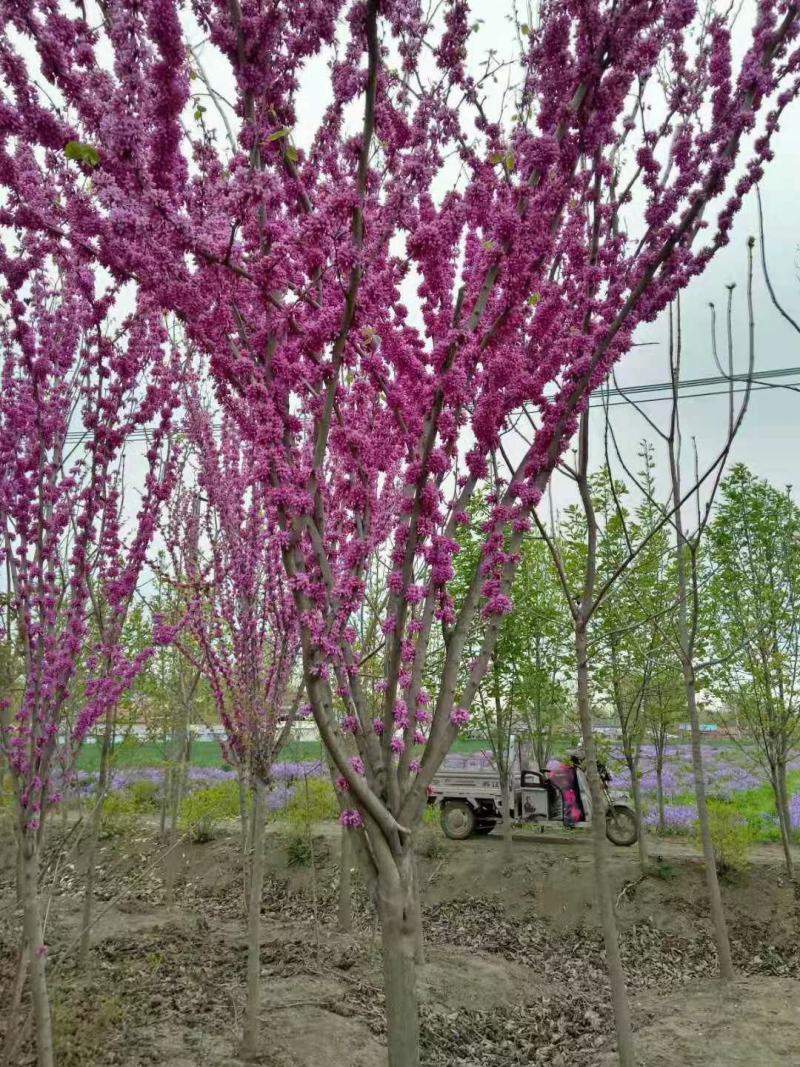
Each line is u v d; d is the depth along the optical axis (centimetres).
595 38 295
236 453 584
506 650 1034
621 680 1014
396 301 335
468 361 291
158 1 231
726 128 319
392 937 282
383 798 297
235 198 250
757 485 998
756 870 1001
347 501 325
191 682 1106
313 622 279
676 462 617
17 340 357
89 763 951
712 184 318
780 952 836
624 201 416
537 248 296
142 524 430
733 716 1112
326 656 279
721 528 994
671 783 1705
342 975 751
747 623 990
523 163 300
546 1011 718
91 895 743
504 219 286
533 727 1381
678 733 1255
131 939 834
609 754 1141
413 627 344
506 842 1086
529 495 322
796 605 975
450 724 307
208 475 576
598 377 336
